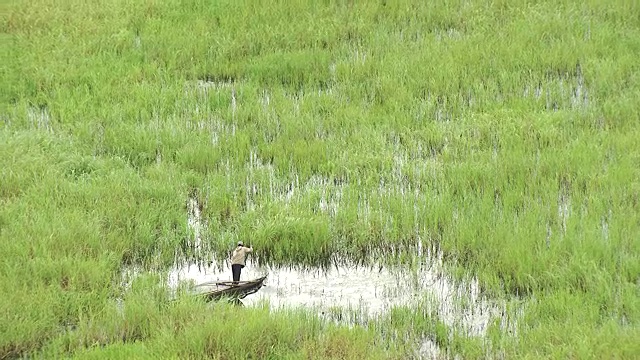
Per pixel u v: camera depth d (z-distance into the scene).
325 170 55.88
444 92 66.12
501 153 55.97
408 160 56.72
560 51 70.00
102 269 43.69
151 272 44.22
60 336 37.47
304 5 80.75
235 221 49.69
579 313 38.28
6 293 40.25
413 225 48.62
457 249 46.28
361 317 40.56
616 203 48.50
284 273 45.72
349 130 61.00
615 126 59.38
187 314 39.34
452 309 41.06
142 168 56.31
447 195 50.84
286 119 62.38
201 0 82.12
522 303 40.97
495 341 37.12
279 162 56.56
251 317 38.25
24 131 59.38
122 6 81.19
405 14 79.12
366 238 47.59
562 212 48.91
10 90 67.06
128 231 48.06
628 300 38.81
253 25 77.69
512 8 77.88
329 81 69.50
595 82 65.31
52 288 41.09
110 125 62.12
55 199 51.00
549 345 35.94
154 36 75.56
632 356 33.97
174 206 51.50
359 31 76.25
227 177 55.00
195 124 62.91
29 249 44.75
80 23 77.25
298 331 38.22
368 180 53.50
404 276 44.69
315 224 47.88
